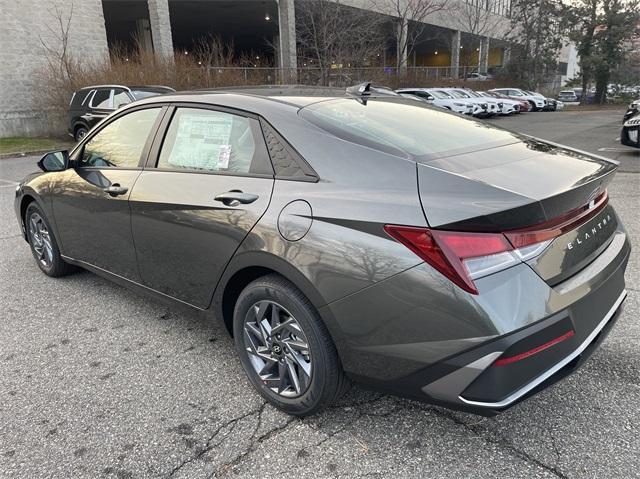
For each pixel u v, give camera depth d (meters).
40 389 2.78
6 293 4.04
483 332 1.80
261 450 2.28
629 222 5.58
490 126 2.99
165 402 2.64
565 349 1.99
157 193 2.88
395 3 28.95
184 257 2.78
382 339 2.02
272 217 2.31
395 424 2.42
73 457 2.27
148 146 3.10
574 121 23.02
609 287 2.29
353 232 2.05
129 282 3.33
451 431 2.37
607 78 43.16
